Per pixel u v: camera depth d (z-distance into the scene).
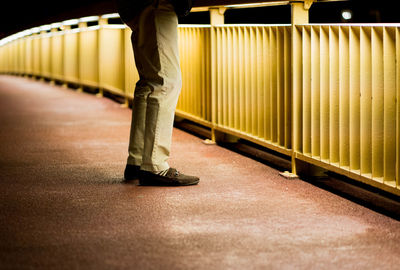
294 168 4.97
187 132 7.55
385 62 3.74
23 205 4.09
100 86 12.26
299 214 3.87
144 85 4.80
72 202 4.17
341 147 4.33
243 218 3.77
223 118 6.44
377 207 4.03
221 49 6.43
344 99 4.29
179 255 3.10
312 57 4.65
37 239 3.36
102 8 11.15
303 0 4.85
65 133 7.50
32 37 20.14
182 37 7.57
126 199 4.25
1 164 5.55
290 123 5.09
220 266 2.94
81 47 13.67
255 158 5.80
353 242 3.31
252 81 5.70
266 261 3.01
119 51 10.73
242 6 5.97
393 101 3.76
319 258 3.06
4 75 24.91
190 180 4.67
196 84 7.21
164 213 3.89
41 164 5.55
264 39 5.43
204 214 3.87
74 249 3.19
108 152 6.16
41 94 13.56
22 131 7.69
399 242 3.32
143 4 4.49
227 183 4.76
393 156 3.82
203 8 6.66
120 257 3.07
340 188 4.57
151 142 4.59
